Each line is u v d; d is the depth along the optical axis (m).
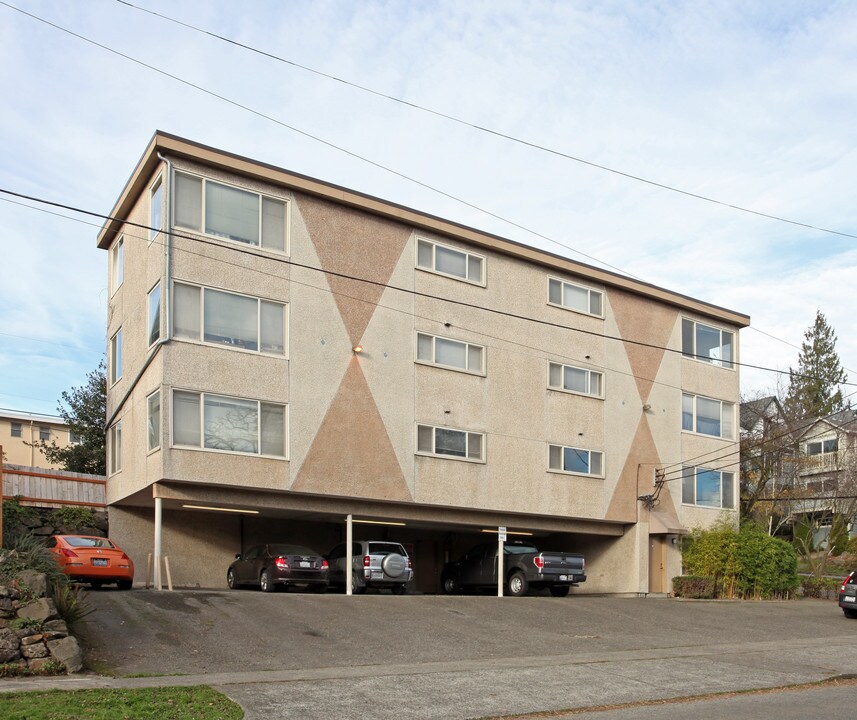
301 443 25.25
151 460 23.66
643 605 26.70
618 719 12.09
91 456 35.75
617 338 33.88
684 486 35.28
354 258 27.12
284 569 24.03
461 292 29.56
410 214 28.20
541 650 18.23
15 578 14.44
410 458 27.50
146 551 27.34
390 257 27.95
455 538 35.03
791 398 54.84
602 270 33.34
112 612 18.25
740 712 12.61
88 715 10.70
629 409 33.81
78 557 21.56
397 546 27.28
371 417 26.78
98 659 14.80
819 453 55.59
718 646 19.95
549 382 31.50
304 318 25.81
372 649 17.17
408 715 11.91
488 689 13.80
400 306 27.95
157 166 24.59
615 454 33.06
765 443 47.06
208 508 25.09
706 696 14.06
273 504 25.09
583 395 32.44
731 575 32.50
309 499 25.77
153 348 23.89
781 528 49.28
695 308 36.38
